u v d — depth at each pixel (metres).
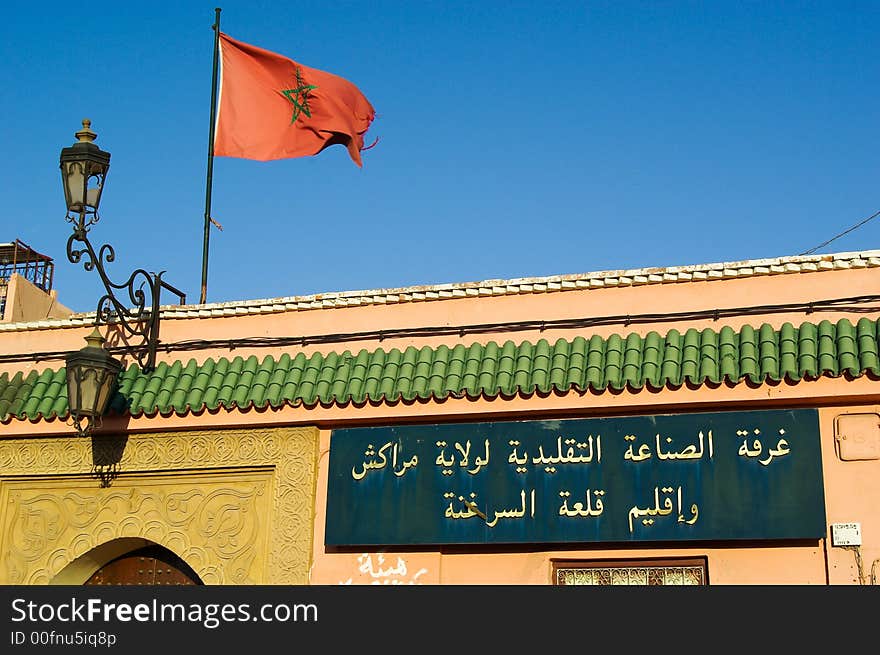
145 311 10.81
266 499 10.03
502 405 9.41
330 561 9.63
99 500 10.43
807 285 9.26
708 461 8.91
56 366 10.96
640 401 9.09
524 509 9.20
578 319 9.65
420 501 9.45
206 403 10.05
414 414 9.60
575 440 9.25
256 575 9.86
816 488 8.62
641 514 8.94
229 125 12.60
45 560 10.38
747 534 8.66
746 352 9.01
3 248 19.41
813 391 8.73
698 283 9.51
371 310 10.27
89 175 10.10
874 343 8.74
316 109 12.82
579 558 9.19
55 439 10.58
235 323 10.62
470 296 10.02
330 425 9.96
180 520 10.17
